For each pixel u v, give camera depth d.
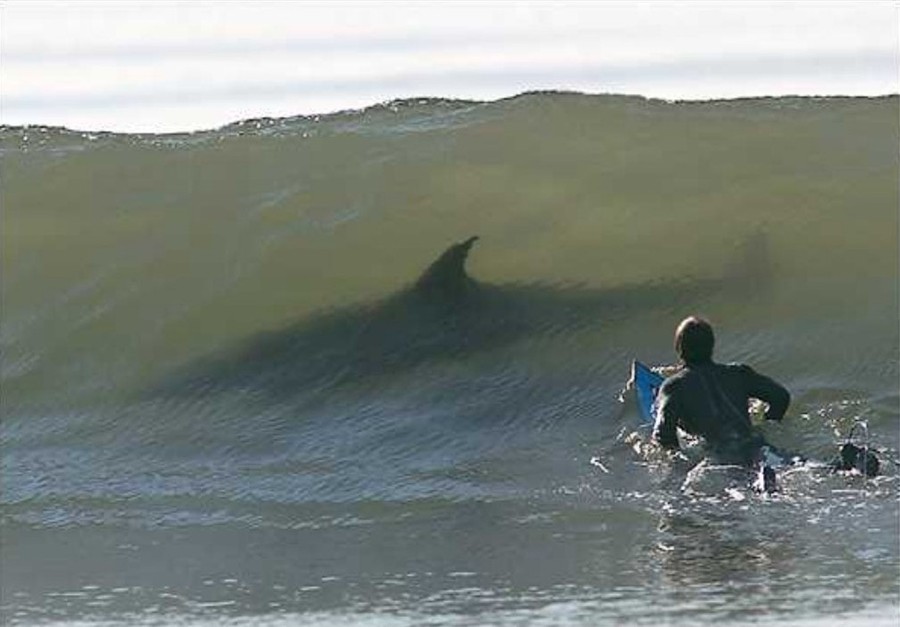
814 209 61.66
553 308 57.38
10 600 40.38
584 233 61.88
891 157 64.75
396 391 54.09
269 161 67.12
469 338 56.22
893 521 42.31
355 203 64.06
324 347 56.75
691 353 49.34
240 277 60.88
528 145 67.25
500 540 42.81
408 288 58.84
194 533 45.47
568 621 36.56
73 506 48.41
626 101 70.38
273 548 43.62
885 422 49.56
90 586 41.25
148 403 55.38
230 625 37.91
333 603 38.88
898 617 35.72
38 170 68.94
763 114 68.75
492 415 52.28
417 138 67.94
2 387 57.25
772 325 55.47
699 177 64.56
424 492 47.34
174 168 67.62
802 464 46.50
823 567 39.03
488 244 61.62
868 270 58.00
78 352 58.56
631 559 40.50
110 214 65.56
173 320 59.25
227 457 51.56
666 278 58.69
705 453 47.88
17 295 62.03
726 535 41.88
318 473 49.56
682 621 36.09
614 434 50.59
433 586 39.50
